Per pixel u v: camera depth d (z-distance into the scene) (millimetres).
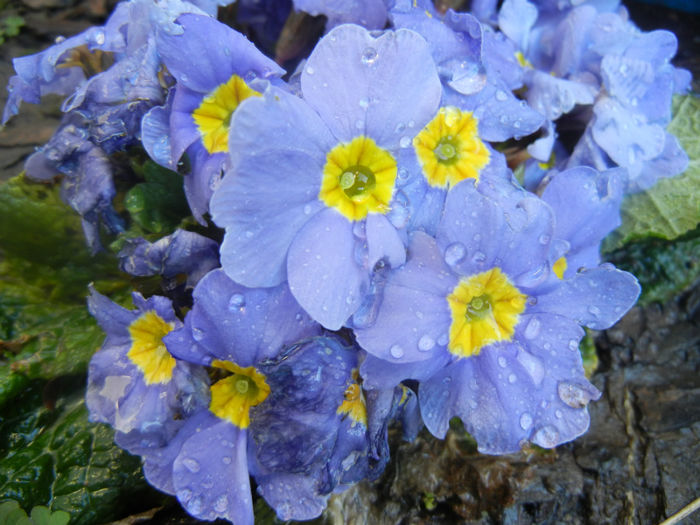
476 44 82
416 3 89
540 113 91
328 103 68
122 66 82
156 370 78
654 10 157
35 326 107
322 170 69
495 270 75
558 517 94
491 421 76
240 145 61
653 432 100
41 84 97
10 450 97
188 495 73
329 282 68
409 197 78
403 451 100
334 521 89
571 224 83
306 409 69
